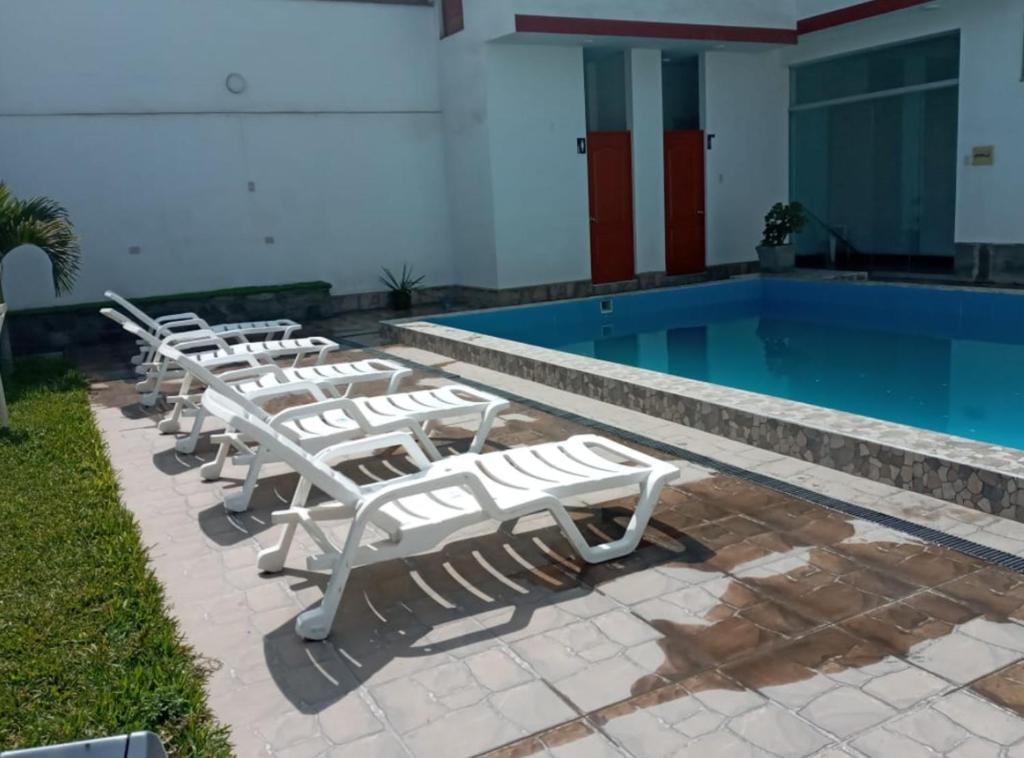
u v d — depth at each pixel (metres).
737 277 13.02
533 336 10.98
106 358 9.40
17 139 10.60
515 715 2.55
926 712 2.45
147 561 3.75
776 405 5.17
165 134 11.30
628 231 13.04
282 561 3.63
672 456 4.90
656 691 2.62
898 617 2.99
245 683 2.80
